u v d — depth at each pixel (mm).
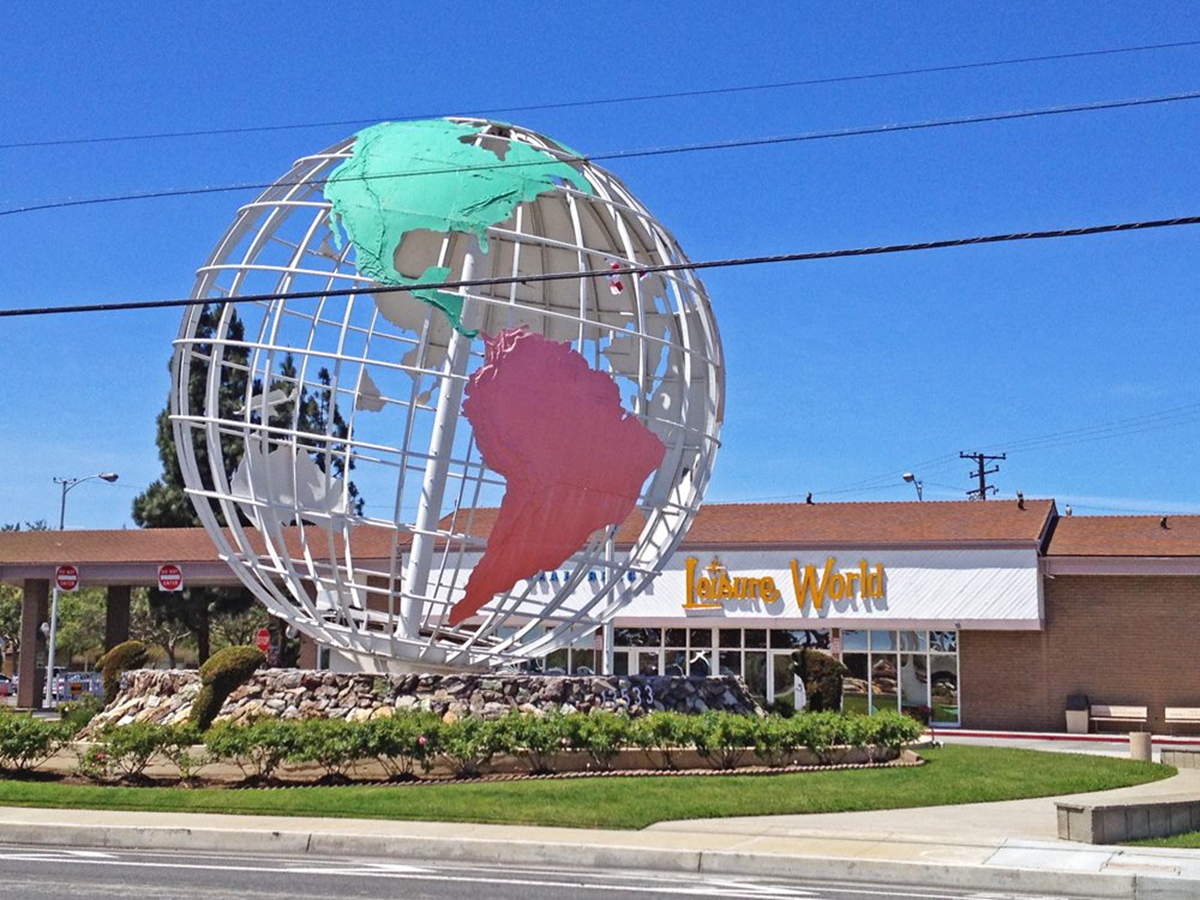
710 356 21484
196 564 39500
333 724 17844
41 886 10891
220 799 16062
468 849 13680
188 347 20203
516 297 22797
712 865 13133
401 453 18562
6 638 77812
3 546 41438
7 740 18203
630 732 18844
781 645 38656
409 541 38750
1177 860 13133
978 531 37375
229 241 20109
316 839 13969
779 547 38281
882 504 40906
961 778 19375
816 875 12906
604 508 19297
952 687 37250
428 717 18469
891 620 36969
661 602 39062
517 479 18688
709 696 21922
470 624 35938
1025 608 36000
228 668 19891
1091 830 14133
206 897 10398
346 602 20578
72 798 16266
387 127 19828
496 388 18562
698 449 21156
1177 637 35750
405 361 22062
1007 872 12492
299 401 19297
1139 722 35469
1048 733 35562
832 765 20031
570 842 13680
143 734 17531
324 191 19172
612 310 22391
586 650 40125
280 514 19547
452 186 18641
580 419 18906
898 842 14055
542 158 19609
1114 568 35688
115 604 43500
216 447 19703
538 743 18234
